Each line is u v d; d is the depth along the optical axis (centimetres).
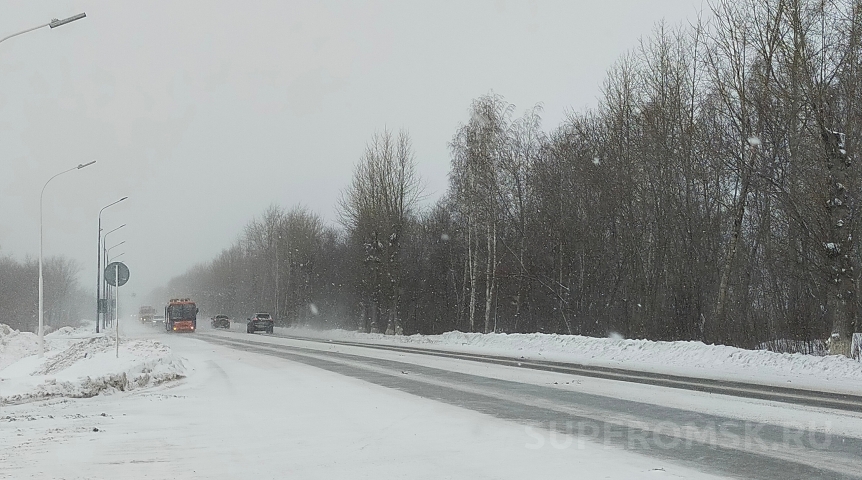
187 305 7712
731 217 3503
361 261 6188
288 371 2370
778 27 2658
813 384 1719
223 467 855
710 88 3241
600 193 4138
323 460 891
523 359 2777
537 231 4631
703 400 1415
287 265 9438
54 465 870
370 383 1898
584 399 1463
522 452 925
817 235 2406
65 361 2692
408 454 922
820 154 2461
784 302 3119
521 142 4659
